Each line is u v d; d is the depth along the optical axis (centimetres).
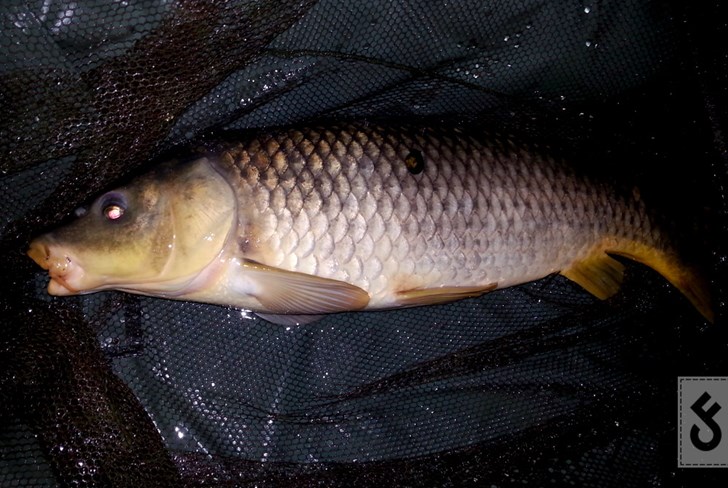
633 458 78
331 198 74
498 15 81
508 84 82
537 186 78
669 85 81
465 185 76
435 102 81
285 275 73
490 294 82
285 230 73
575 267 80
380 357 81
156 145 75
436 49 81
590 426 79
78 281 72
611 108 82
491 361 81
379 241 74
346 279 74
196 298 76
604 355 81
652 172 81
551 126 82
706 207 80
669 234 81
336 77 79
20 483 71
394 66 80
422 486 76
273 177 73
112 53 73
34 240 71
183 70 74
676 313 81
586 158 80
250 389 79
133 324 77
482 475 77
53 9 73
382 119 77
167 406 77
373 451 78
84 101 73
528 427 79
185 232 73
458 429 79
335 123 75
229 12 73
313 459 78
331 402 79
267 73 78
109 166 74
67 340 73
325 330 81
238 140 74
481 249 76
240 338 79
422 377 80
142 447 73
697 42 79
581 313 82
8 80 72
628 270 83
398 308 77
